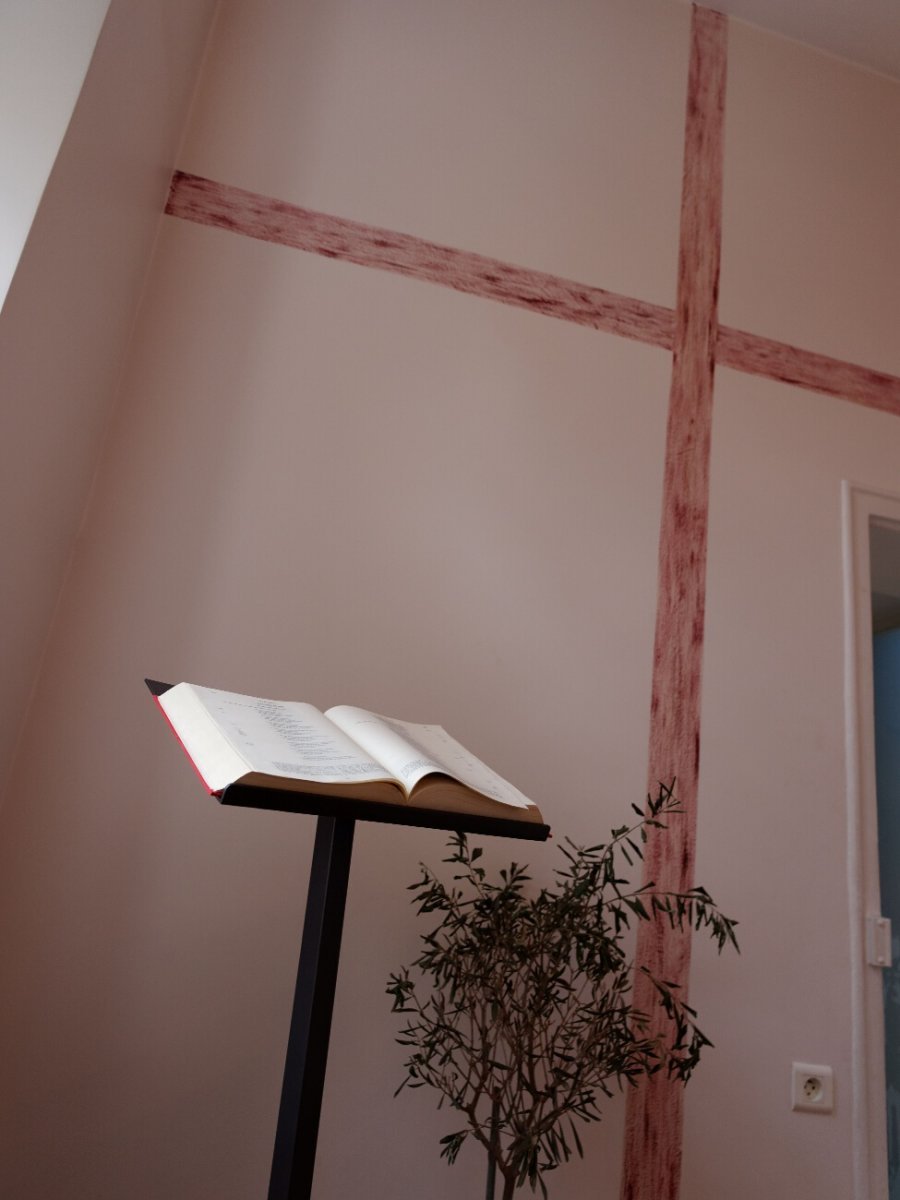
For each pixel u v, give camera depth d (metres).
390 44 2.62
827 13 3.04
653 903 1.88
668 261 2.70
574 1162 1.96
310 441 2.21
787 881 2.29
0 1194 1.64
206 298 2.22
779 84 3.05
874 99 3.20
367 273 2.39
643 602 2.38
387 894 1.99
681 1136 2.04
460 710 2.16
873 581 3.20
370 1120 1.86
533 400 2.44
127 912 1.83
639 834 2.21
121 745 1.90
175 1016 1.81
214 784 0.99
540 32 2.79
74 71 1.51
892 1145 2.93
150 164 2.04
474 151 2.60
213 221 2.29
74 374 1.74
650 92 2.86
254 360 2.22
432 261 2.46
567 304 2.55
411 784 1.12
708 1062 2.10
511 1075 1.72
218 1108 1.79
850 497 2.68
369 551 2.19
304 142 2.44
